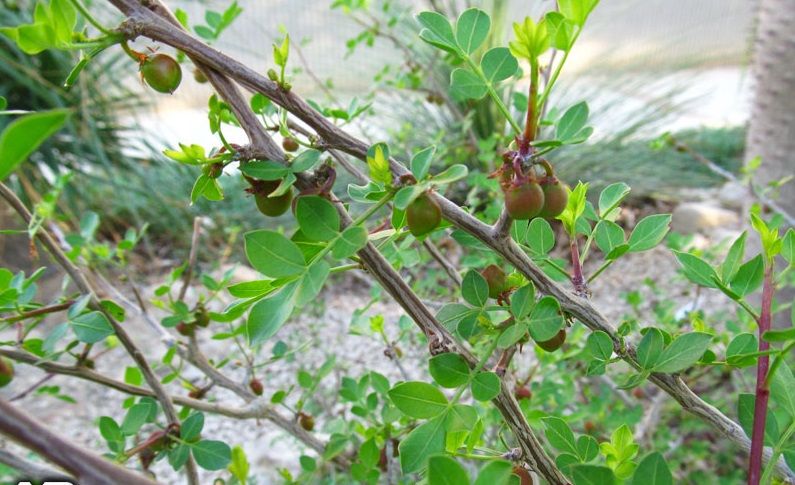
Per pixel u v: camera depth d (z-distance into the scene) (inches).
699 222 32.6
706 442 14.8
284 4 43.4
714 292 22.7
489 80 4.9
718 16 55.7
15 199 7.1
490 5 31.0
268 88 4.7
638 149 36.8
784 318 17.4
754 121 19.1
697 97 40.8
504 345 4.9
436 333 5.1
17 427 3.0
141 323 23.0
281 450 17.5
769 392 4.9
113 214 31.3
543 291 5.2
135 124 33.3
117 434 7.1
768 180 18.7
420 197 4.4
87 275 12.2
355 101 7.5
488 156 14.5
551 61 8.6
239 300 5.2
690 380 10.8
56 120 2.6
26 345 7.2
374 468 8.2
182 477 16.4
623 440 6.0
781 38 17.9
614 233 6.0
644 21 52.6
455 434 5.6
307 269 4.4
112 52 33.4
